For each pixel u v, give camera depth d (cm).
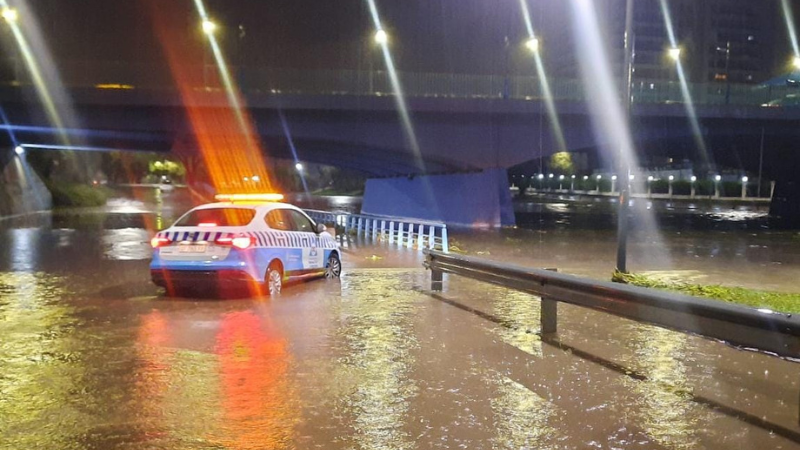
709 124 4519
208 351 862
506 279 1072
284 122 3941
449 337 949
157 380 736
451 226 4278
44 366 788
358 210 6231
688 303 719
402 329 1002
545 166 12244
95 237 2970
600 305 855
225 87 3772
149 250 2334
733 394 694
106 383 723
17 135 4259
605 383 731
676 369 787
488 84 4134
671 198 9400
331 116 3988
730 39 12781
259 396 684
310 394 691
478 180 4325
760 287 1666
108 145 4966
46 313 1114
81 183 7775
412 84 4050
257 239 1252
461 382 734
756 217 5547
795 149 5422
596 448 554
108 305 1192
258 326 1017
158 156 13388
